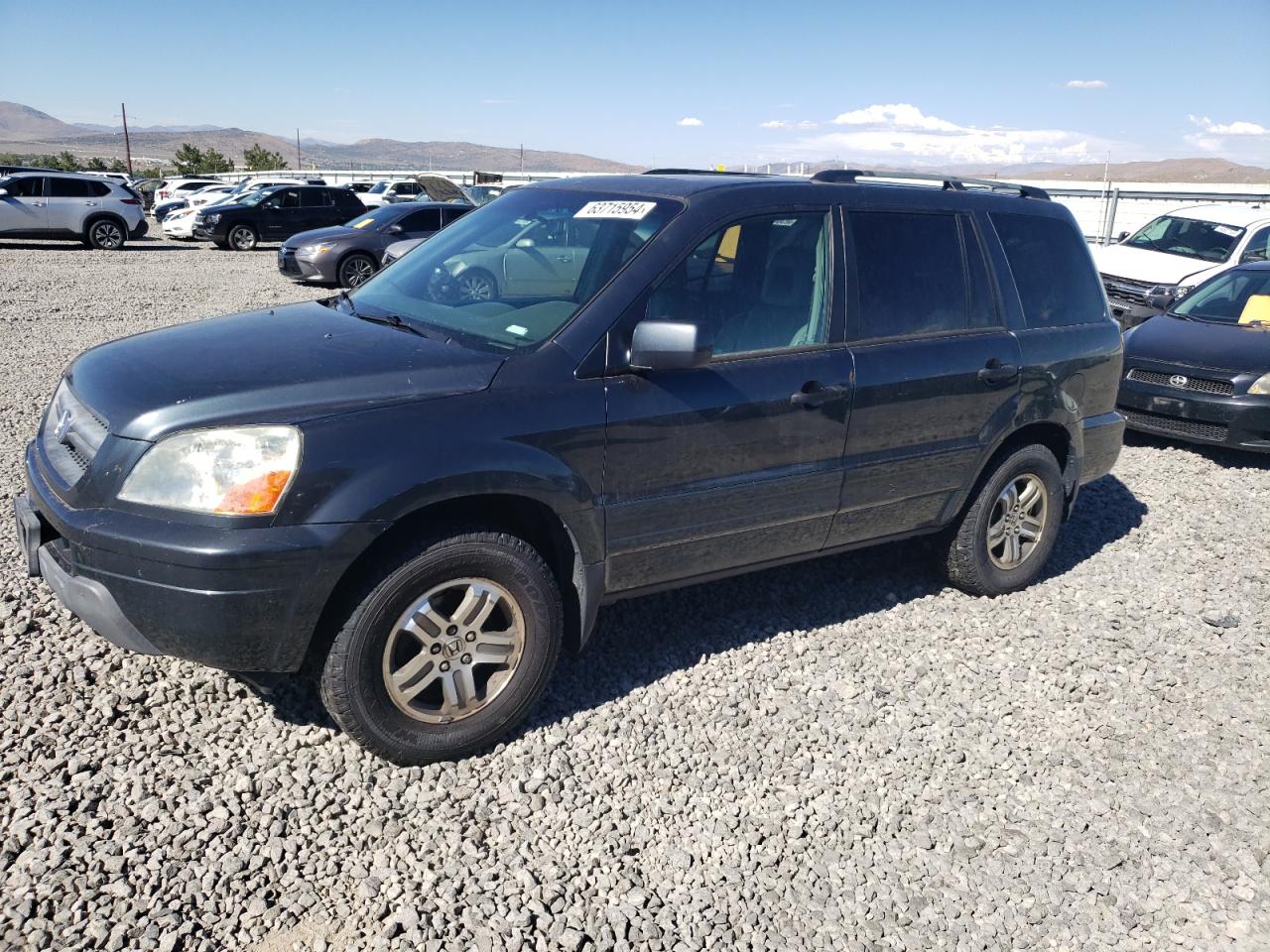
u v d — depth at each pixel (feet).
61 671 11.51
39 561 10.32
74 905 8.21
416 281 13.20
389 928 8.29
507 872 9.16
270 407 9.54
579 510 10.89
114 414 9.73
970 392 14.24
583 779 10.59
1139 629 15.15
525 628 10.85
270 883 8.78
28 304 43.06
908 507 14.24
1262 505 21.77
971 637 14.55
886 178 14.92
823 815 10.36
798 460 12.67
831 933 8.82
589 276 11.64
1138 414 26.43
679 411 11.39
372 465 9.52
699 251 11.85
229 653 9.41
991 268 14.88
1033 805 10.80
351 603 9.74
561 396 10.67
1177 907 9.46
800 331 12.69
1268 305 27.78
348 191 87.76
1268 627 15.46
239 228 82.69
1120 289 39.42
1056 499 16.24
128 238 80.69
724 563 12.71
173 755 10.31
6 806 9.30
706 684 12.65
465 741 10.63
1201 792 11.21
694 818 10.14
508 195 14.58
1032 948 8.87
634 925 8.67
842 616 14.93
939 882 9.55
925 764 11.35
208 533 9.04
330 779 10.19
